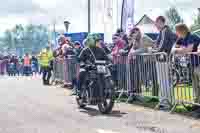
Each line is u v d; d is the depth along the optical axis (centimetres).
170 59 874
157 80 930
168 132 692
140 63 991
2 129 730
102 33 1906
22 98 1184
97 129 720
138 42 1023
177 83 863
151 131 702
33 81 1977
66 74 1565
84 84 959
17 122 795
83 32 1958
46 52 1784
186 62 834
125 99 1077
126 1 1703
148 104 993
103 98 893
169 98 889
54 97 1212
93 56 940
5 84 1747
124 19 1712
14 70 2902
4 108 980
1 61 3000
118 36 1192
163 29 952
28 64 2870
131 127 737
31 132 702
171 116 839
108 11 1897
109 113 899
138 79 1005
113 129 720
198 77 805
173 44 930
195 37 859
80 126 751
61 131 706
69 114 894
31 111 933
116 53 1116
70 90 1444
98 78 902
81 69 964
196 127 727
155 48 980
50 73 1758
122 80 1072
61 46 1659
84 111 937
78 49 1404
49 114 891
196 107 859
